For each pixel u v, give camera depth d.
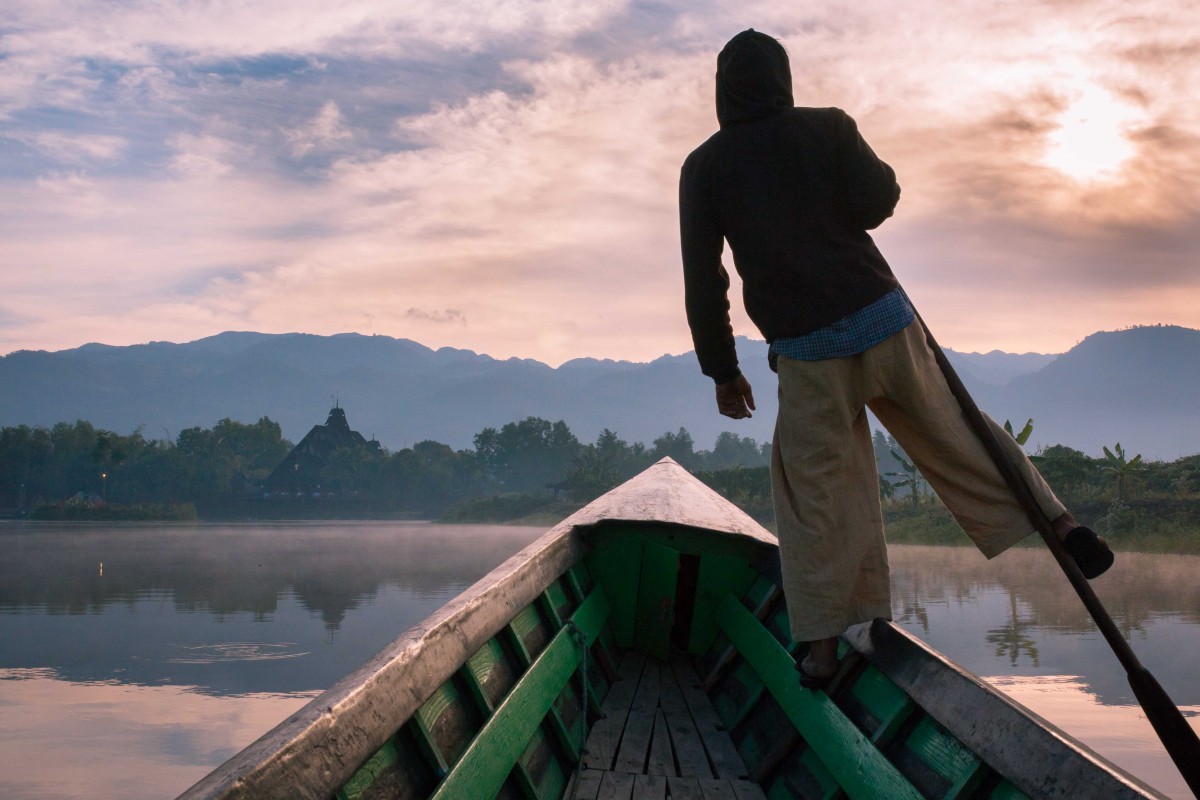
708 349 2.26
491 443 182.75
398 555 56.56
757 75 2.08
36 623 27.36
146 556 56.34
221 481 164.75
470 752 1.91
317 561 51.41
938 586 25.33
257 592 35.56
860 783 2.09
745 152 2.06
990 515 1.95
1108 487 39.03
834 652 2.44
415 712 1.76
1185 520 34.41
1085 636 17.53
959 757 1.84
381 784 1.59
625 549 4.13
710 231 2.17
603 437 139.25
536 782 2.47
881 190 1.98
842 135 2.01
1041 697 13.02
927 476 2.05
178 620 27.94
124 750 13.36
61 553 59.53
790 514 2.12
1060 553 1.83
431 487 166.38
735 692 3.52
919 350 2.00
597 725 3.35
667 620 4.25
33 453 166.75
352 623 27.16
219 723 15.14
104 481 162.75
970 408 1.99
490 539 77.56
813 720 2.48
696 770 2.92
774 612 3.49
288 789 1.18
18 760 12.81
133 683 18.39
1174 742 1.45
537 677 2.61
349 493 164.75
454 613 2.12
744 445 161.00
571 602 3.71
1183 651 16.00
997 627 18.77
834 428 2.03
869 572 2.15
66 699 16.84
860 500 2.11
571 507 115.81
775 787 2.70
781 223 2.01
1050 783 1.46
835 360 1.99
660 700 3.70
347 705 1.43
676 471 5.53
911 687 2.04
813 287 1.99
